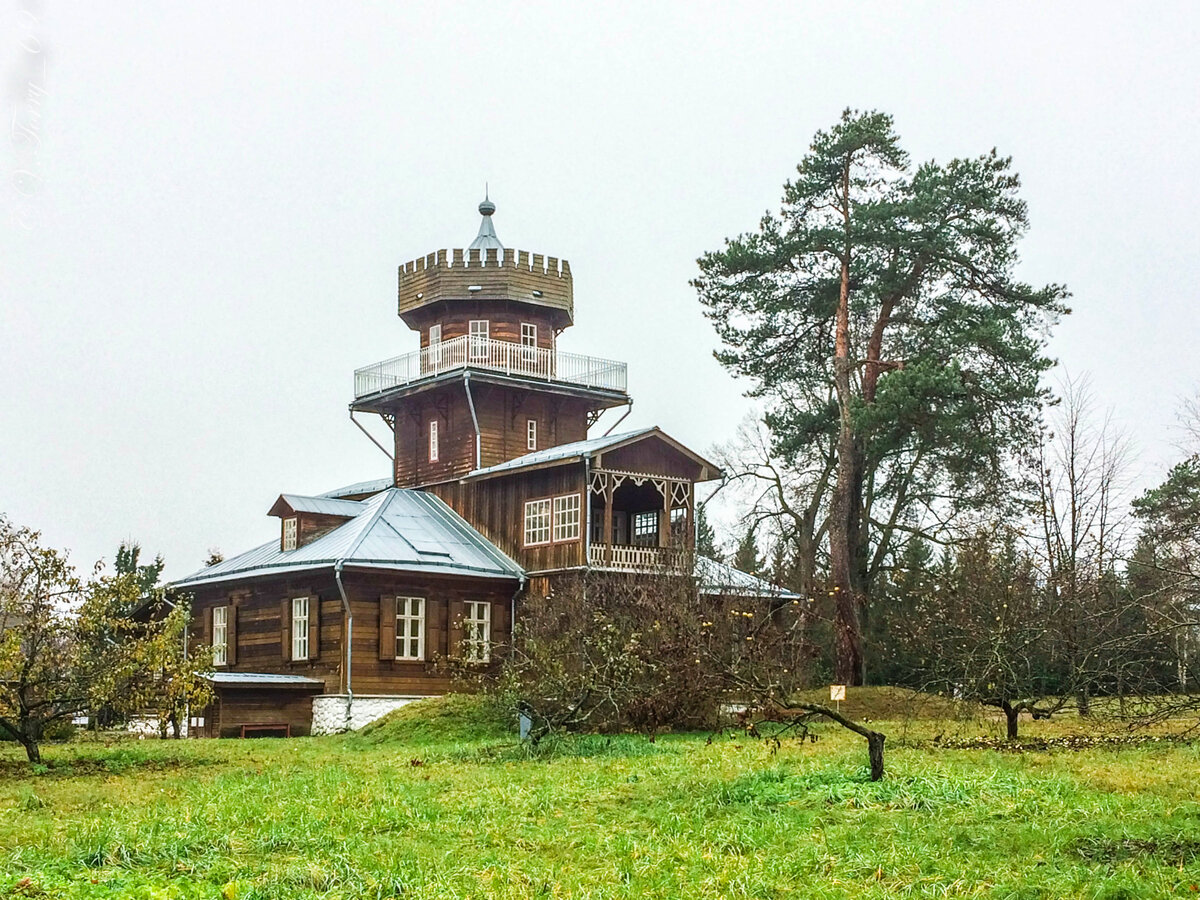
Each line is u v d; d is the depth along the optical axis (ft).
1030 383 127.34
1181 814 44.98
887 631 149.79
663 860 41.63
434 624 128.16
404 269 162.61
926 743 78.18
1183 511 132.67
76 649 76.95
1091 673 85.30
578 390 155.63
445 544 136.46
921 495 162.20
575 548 130.00
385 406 163.02
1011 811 46.55
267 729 118.83
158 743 101.19
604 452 130.52
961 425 130.62
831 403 143.33
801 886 38.06
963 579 126.93
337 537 134.62
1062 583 108.06
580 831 47.62
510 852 44.19
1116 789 53.42
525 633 112.98
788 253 136.05
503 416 152.25
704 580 121.49
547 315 160.86
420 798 56.18
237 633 135.33
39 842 45.27
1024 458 136.15
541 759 75.36
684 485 137.59
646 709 91.40
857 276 137.59
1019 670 95.09
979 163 134.62
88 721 124.16
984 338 125.49
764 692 59.52
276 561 130.21
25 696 79.56
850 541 141.18
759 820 47.37
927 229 131.34
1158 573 87.04
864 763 62.08
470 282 156.66
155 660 78.43
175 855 42.11
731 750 76.54
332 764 76.59
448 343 151.33
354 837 46.01
